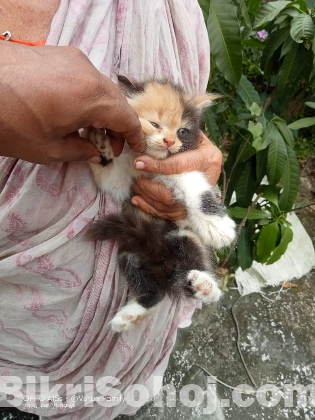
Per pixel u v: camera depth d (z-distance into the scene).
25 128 0.17
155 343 0.32
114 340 0.29
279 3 0.40
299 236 0.61
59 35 0.23
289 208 0.47
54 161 0.20
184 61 0.30
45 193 0.23
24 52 0.17
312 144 0.72
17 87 0.16
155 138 0.26
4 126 0.16
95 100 0.18
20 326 0.29
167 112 0.27
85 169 0.24
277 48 0.44
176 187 0.27
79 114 0.18
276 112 0.50
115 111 0.19
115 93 0.19
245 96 0.44
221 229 0.27
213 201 0.27
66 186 0.24
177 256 0.28
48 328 0.29
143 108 0.27
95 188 0.25
